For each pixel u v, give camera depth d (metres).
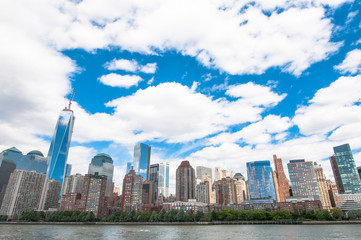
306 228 172.38
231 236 127.06
